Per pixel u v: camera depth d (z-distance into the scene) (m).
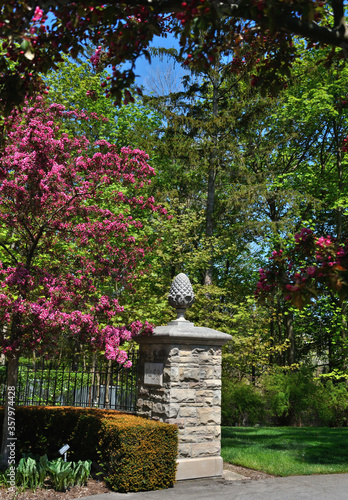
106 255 8.54
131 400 9.16
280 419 17.34
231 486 7.08
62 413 8.66
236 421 17.03
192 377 7.96
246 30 4.73
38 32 4.29
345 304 17.73
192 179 19.75
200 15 3.21
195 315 13.53
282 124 19.27
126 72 4.01
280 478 7.60
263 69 4.90
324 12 3.69
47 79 17.56
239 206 17.34
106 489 6.79
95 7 3.87
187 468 7.52
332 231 21.70
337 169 19.58
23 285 7.12
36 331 7.12
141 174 8.02
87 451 7.82
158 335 7.99
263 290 3.90
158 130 18.64
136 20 4.22
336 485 7.03
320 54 16.34
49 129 7.39
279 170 20.56
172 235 14.70
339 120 18.53
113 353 7.19
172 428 7.21
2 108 4.34
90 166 7.77
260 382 16.47
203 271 18.97
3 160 7.20
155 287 15.29
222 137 18.12
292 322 20.86
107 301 7.74
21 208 7.45
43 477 6.68
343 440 11.41
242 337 12.54
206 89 19.02
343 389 16.94
